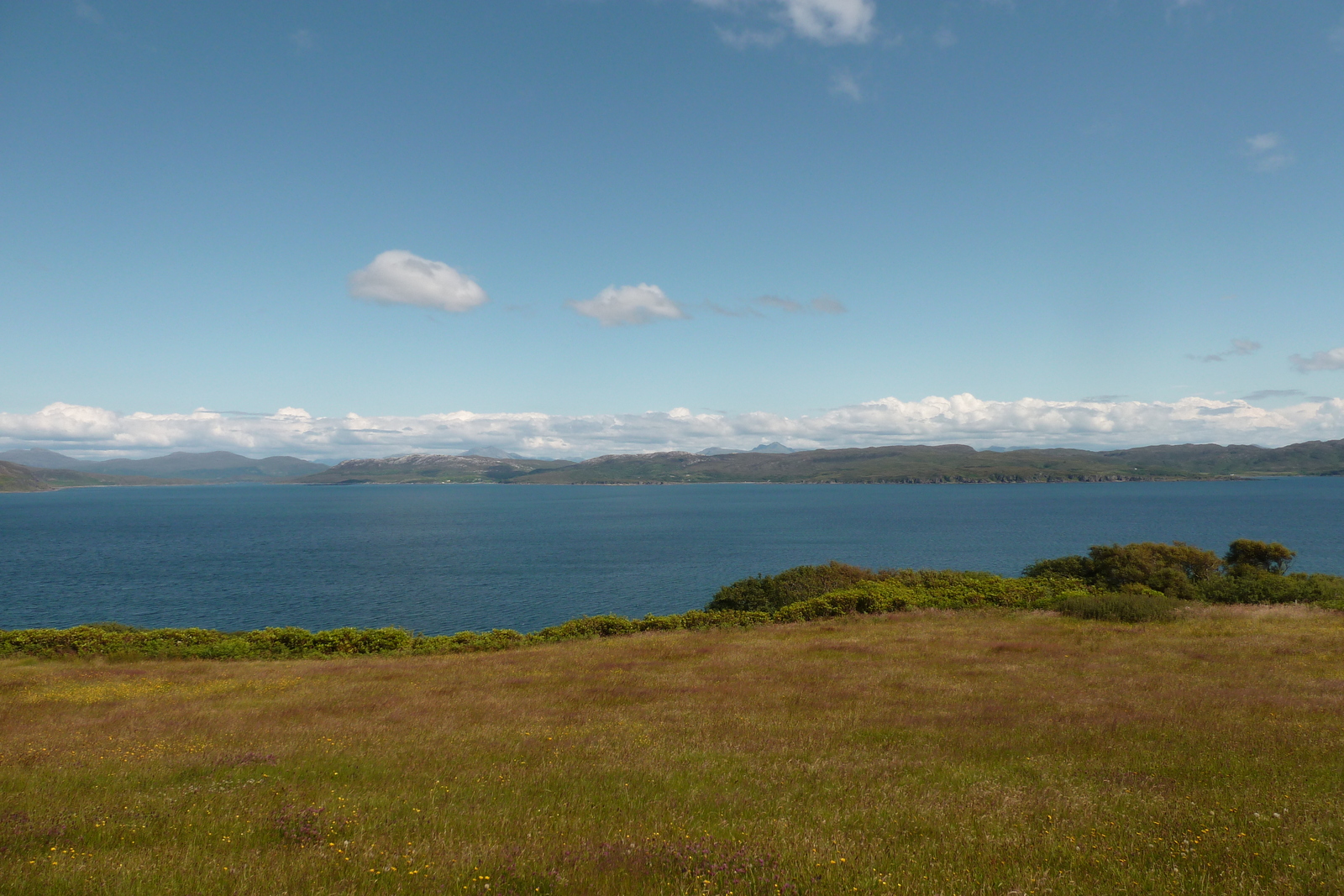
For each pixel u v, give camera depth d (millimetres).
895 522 176500
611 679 25281
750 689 22500
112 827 9578
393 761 13891
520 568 97250
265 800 11125
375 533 158500
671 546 126938
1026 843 8375
